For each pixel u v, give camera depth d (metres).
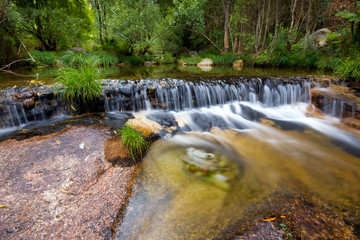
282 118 5.05
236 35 14.47
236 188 2.38
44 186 2.12
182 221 1.85
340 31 9.82
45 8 10.69
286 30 13.94
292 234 1.66
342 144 3.75
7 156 2.59
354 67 6.47
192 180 2.49
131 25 11.91
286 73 7.89
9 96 3.69
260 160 3.13
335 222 1.84
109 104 4.50
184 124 4.27
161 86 4.95
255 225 1.77
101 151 2.82
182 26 15.24
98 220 1.78
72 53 9.72
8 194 1.98
